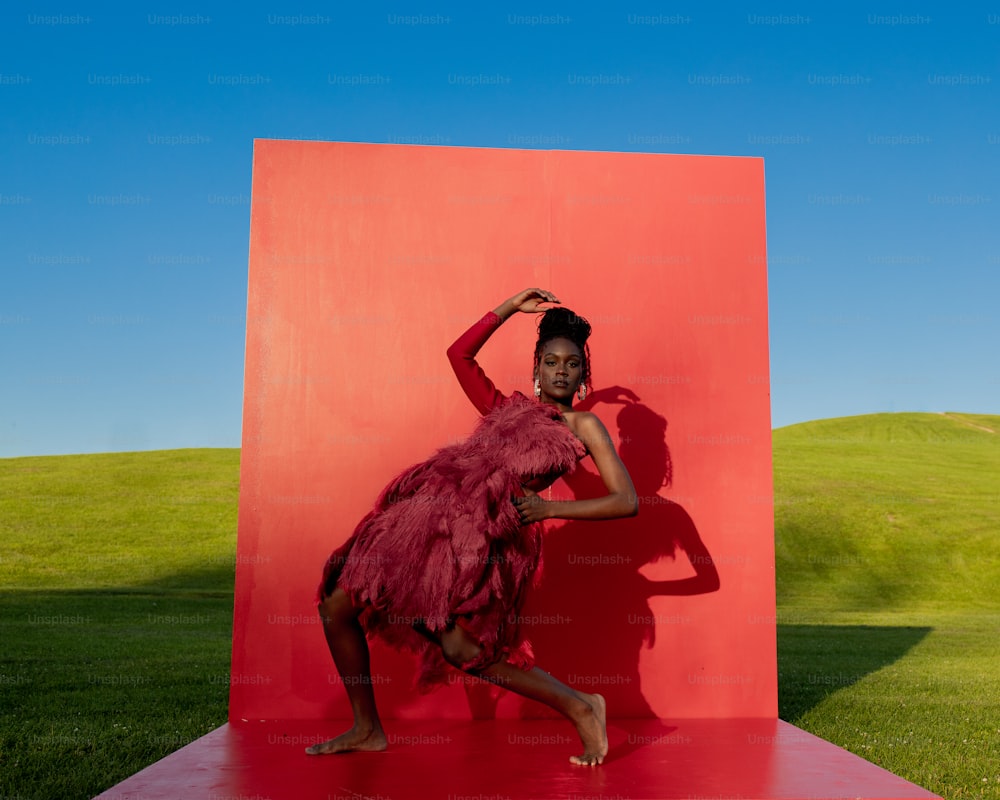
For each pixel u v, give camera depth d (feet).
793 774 8.52
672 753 9.49
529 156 12.80
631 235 12.79
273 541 11.82
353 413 12.14
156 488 104.01
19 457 124.16
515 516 8.97
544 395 10.23
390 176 12.60
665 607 12.16
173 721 20.12
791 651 38.50
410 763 8.90
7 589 61.98
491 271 12.55
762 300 12.83
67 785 13.66
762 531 12.42
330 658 11.63
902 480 109.40
